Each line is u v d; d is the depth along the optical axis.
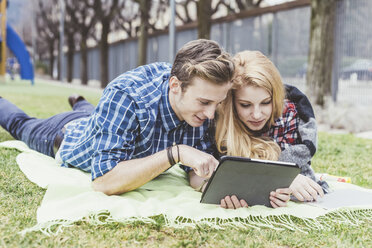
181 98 2.03
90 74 25.69
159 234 1.74
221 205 2.12
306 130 2.45
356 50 7.40
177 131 2.39
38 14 34.75
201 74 1.87
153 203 2.05
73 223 1.81
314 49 7.43
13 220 1.80
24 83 18.25
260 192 2.12
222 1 11.31
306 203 2.27
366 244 1.74
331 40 7.41
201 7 10.50
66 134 2.74
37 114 5.80
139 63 14.44
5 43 14.70
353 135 5.57
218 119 2.43
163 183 2.55
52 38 32.28
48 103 7.94
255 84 2.18
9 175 2.54
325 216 2.09
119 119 2.15
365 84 7.27
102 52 19.14
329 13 7.35
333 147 4.28
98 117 2.19
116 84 2.21
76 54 29.52
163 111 2.26
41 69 35.19
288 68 8.81
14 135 3.50
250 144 2.39
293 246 1.70
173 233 1.77
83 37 23.03
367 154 3.98
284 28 8.86
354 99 7.46
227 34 10.62
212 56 1.90
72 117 3.01
